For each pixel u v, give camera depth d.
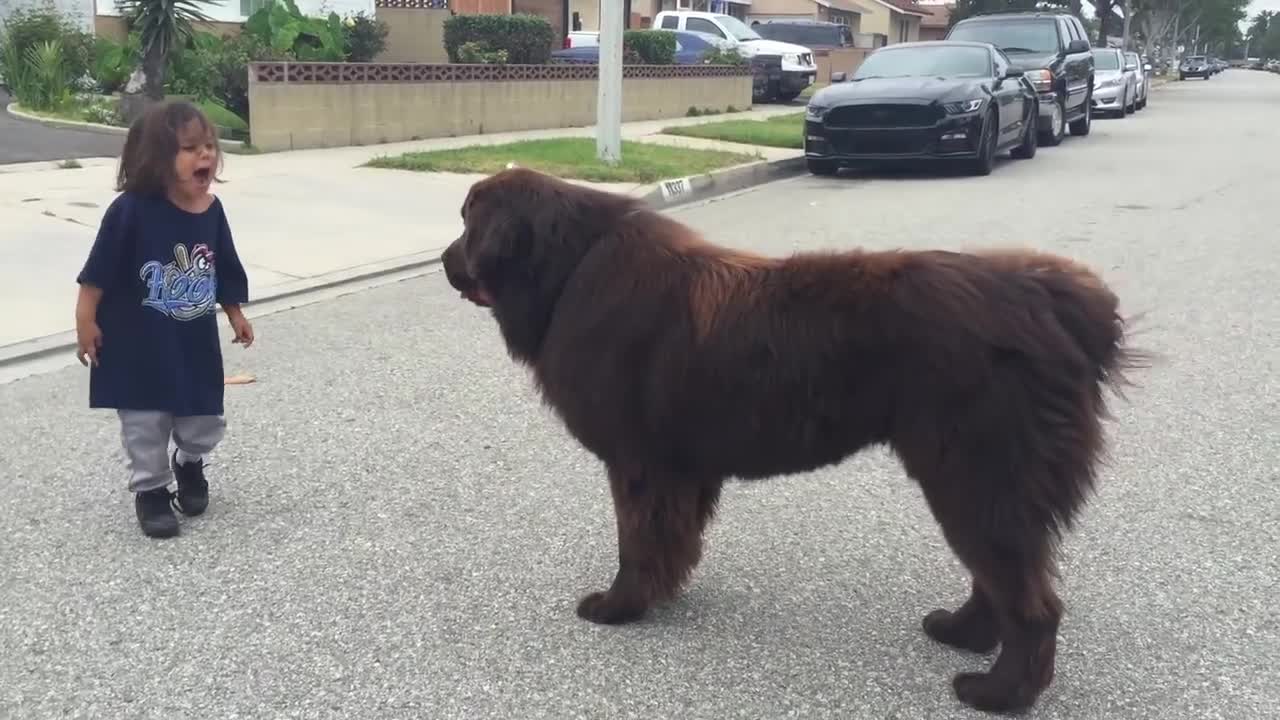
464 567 4.05
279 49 16.73
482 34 19.59
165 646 3.49
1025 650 3.10
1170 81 67.00
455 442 5.27
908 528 4.40
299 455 5.09
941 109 13.92
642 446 3.38
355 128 15.11
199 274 4.20
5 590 3.83
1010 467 2.92
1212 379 6.15
